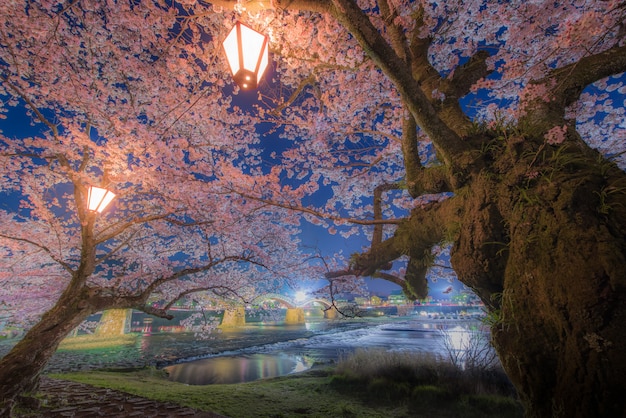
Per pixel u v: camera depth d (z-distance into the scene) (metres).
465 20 7.48
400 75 3.29
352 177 10.46
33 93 8.15
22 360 6.30
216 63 8.71
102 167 8.68
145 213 10.30
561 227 2.46
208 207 9.20
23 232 10.90
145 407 6.97
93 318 37.31
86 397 7.72
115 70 8.88
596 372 2.00
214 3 4.39
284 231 12.45
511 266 2.87
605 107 7.62
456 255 3.61
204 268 8.77
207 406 7.41
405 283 5.74
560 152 2.96
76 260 13.72
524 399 2.60
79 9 7.47
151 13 7.55
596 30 3.04
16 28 7.23
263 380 11.23
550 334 2.44
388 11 4.50
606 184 2.52
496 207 3.20
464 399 8.11
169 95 8.80
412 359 10.69
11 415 5.60
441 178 4.13
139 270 11.37
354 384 9.64
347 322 55.06
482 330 10.69
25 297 12.50
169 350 20.91
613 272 2.06
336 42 7.79
